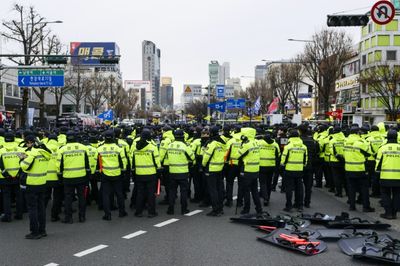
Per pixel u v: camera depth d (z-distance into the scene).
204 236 8.60
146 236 8.63
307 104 81.69
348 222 9.07
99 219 10.35
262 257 7.21
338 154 12.80
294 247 7.58
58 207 10.24
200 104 82.56
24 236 8.71
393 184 9.97
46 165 8.65
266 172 12.02
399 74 41.88
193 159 11.00
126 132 14.68
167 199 12.55
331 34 42.94
